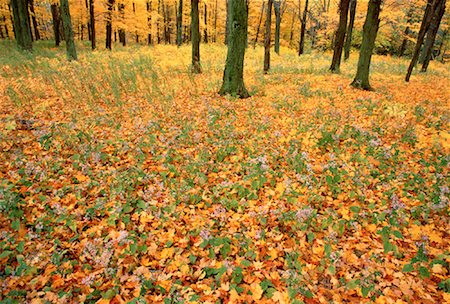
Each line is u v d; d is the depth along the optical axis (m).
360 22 28.06
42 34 43.53
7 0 26.69
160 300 3.12
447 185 4.90
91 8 22.98
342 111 8.68
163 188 5.03
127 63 14.79
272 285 3.24
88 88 10.45
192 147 6.48
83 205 4.58
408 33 29.53
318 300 3.12
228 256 3.73
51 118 7.75
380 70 17.86
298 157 5.57
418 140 6.64
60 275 3.39
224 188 4.95
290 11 37.69
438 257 3.51
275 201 4.74
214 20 41.16
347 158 5.86
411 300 3.09
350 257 3.67
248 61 20.14
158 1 32.56
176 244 3.93
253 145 6.38
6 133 6.50
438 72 18.27
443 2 17.17
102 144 6.30
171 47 24.50
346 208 4.57
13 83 10.84
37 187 4.89
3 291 3.15
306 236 4.06
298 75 14.75
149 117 8.06
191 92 10.70
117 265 3.57
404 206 4.43
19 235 3.91
